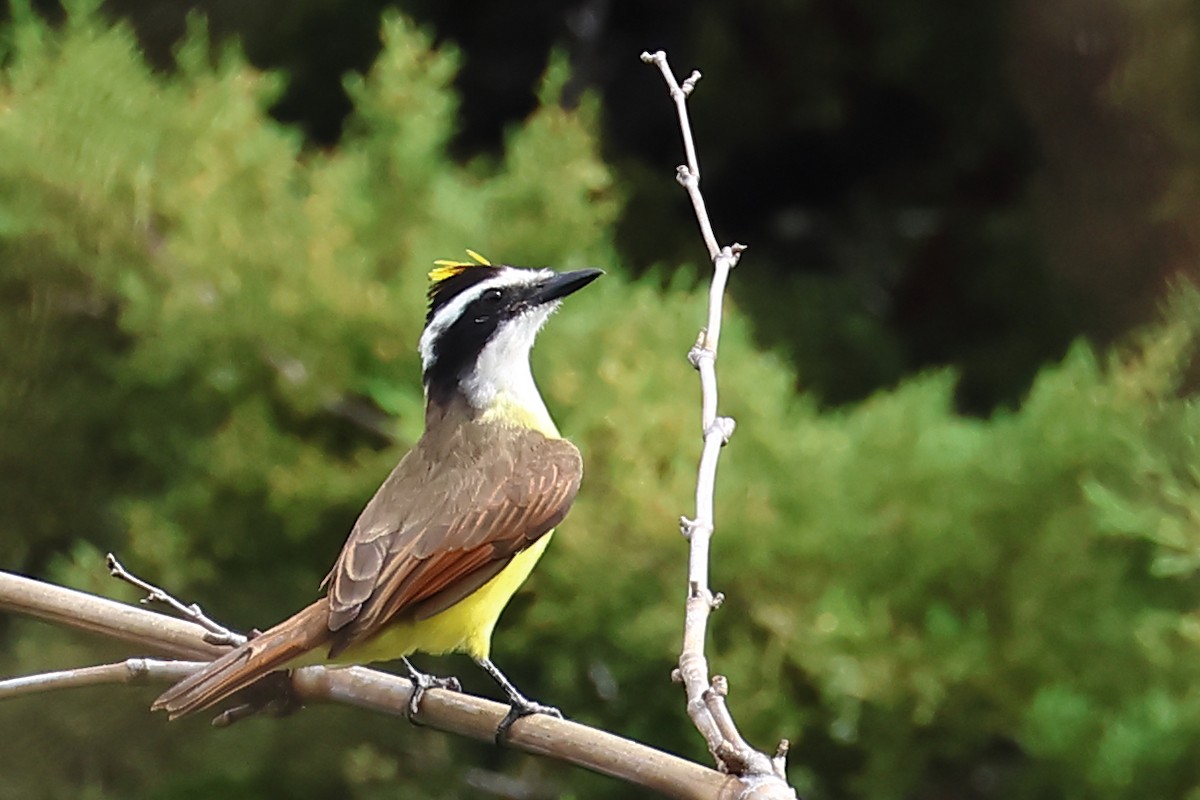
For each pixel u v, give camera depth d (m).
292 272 12.80
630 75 18.88
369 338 12.77
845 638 11.45
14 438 13.50
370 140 14.00
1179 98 14.44
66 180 12.92
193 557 13.04
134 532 12.88
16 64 14.24
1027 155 17.66
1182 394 12.90
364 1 17.11
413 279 12.88
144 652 7.97
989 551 11.82
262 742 13.08
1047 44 14.95
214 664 7.05
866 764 11.79
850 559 11.87
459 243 13.23
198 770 13.16
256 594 13.21
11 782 13.12
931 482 12.01
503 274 9.15
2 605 8.16
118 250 13.08
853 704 11.50
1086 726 11.19
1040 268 16.55
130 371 13.19
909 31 17.34
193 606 8.03
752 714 11.51
